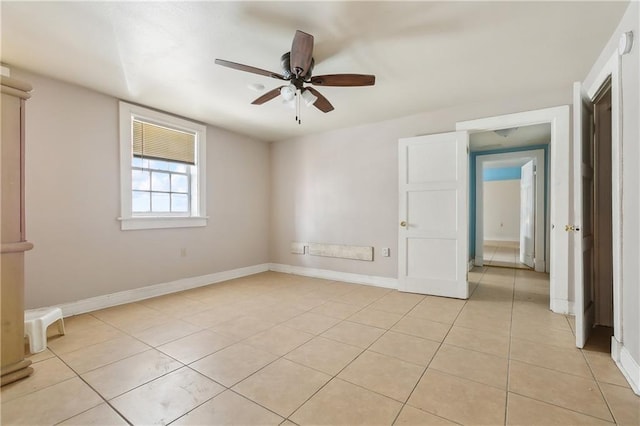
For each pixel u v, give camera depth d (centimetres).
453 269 347
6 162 178
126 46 225
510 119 319
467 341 231
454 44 222
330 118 390
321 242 458
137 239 340
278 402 159
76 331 251
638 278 166
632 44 173
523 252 576
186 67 256
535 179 505
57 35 210
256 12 186
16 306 180
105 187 314
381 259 404
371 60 245
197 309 308
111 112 317
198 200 403
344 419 146
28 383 175
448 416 147
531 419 144
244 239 472
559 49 229
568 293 292
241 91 305
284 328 259
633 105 173
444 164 352
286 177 498
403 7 182
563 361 199
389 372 188
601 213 260
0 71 248
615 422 142
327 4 179
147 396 164
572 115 292
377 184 407
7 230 178
